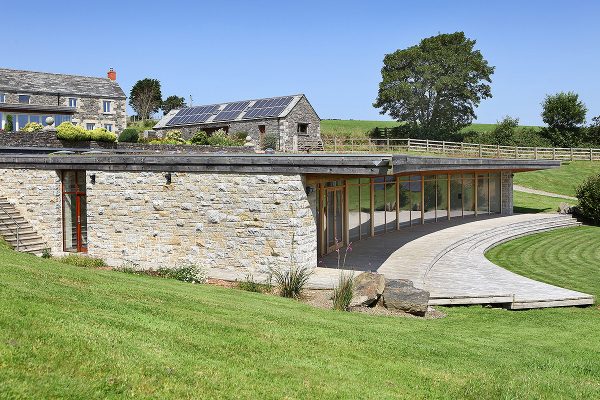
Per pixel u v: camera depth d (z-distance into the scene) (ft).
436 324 37.65
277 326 29.48
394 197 81.76
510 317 41.42
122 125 148.66
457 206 99.04
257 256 48.39
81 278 34.91
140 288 34.99
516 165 91.04
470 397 22.99
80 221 60.03
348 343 28.12
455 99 220.84
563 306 45.14
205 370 21.21
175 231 51.85
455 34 217.56
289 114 143.84
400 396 22.11
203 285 43.70
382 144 173.37
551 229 96.02
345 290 40.29
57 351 19.56
